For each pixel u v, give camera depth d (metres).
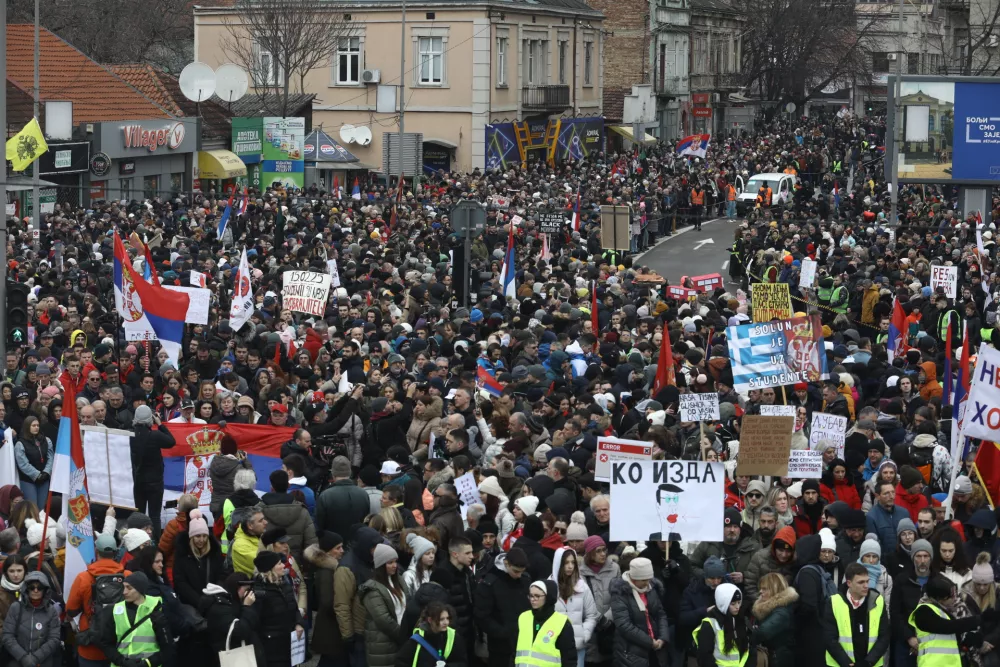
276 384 22.39
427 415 20.09
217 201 50.88
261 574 14.14
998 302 34.06
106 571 14.19
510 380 22.64
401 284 33.16
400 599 14.34
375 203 56.97
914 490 16.66
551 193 62.81
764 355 21.08
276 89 74.38
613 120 99.19
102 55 87.25
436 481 17.19
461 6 78.56
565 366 23.72
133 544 14.41
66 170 54.22
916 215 56.94
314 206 48.97
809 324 21.05
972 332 30.12
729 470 18.25
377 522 15.30
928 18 118.69
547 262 40.78
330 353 25.25
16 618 14.08
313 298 28.05
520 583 14.28
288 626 14.23
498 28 80.38
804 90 133.00
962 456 18.48
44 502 19.03
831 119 126.62
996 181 59.19
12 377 23.17
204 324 26.16
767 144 99.62
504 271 33.34
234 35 76.44
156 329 24.00
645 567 14.08
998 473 17.28
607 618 14.63
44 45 62.59
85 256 37.50
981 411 16.23
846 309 35.84
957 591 14.46
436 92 79.81
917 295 33.16
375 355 24.69
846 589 14.27
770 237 50.59
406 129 80.56
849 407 22.44
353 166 71.94
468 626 14.63
